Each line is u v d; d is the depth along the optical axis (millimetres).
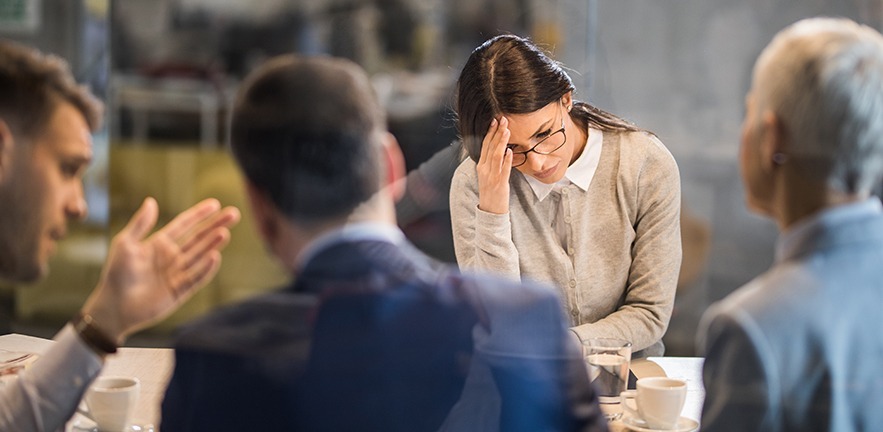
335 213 1508
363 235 1512
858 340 1634
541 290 1490
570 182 1822
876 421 1606
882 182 1692
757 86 1770
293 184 1518
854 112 1686
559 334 1463
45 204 1690
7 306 1704
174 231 1587
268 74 1589
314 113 1555
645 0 1781
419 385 1416
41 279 1696
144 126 1694
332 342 1407
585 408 1438
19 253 1687
